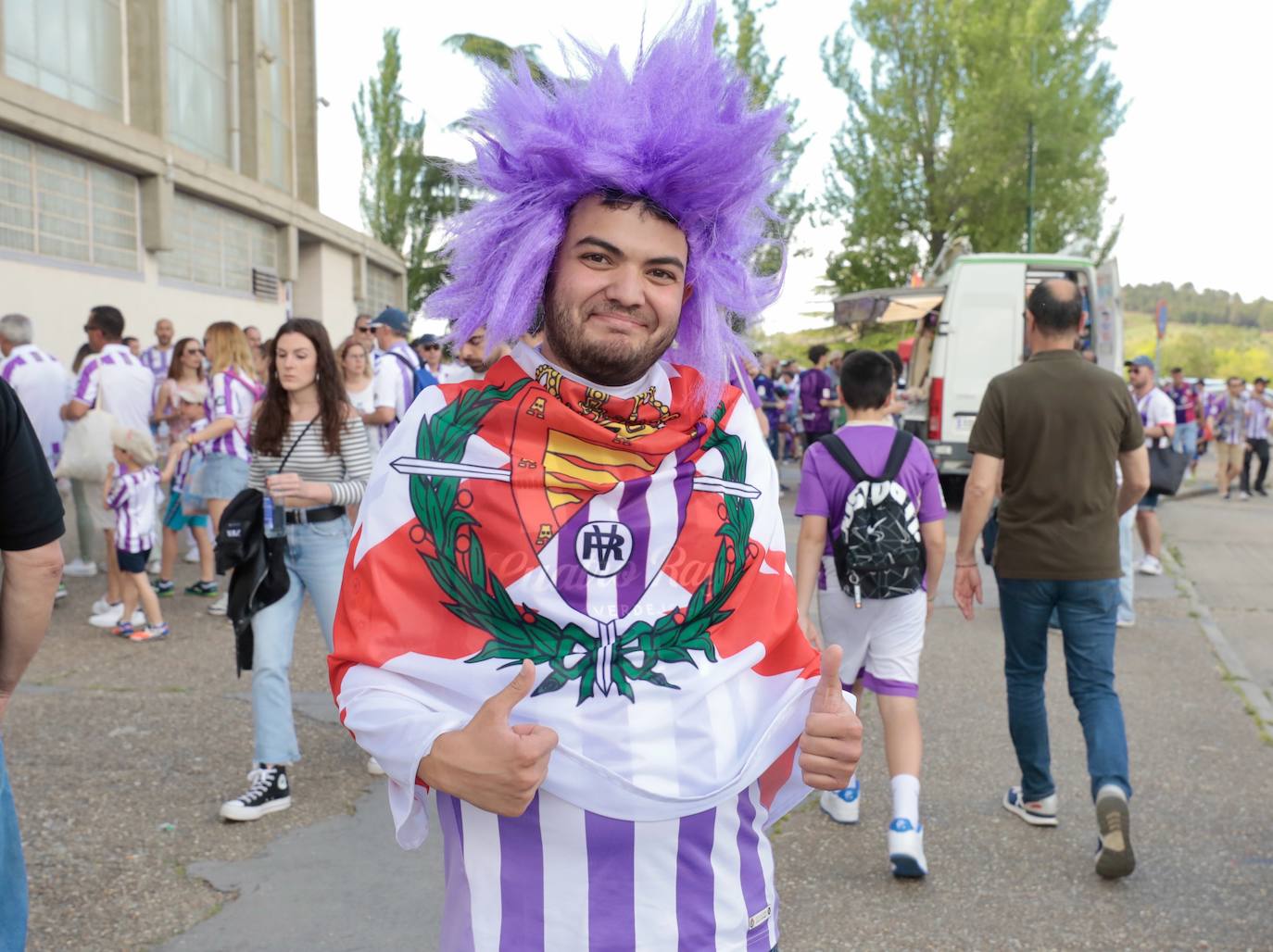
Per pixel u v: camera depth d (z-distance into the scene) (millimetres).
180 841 3762
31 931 3137
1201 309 172125
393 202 32281
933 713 5422
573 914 1501
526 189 1603
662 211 1604
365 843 3785
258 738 4004
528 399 1588
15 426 1975
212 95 20000
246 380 7008
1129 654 6656
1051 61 28609
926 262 30469
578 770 1491
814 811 4238
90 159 15375
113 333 7156
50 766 4406
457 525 1541
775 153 1706
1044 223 29547
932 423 13242
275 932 3184
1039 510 3857
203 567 7547
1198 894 3551
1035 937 3264
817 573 3926
